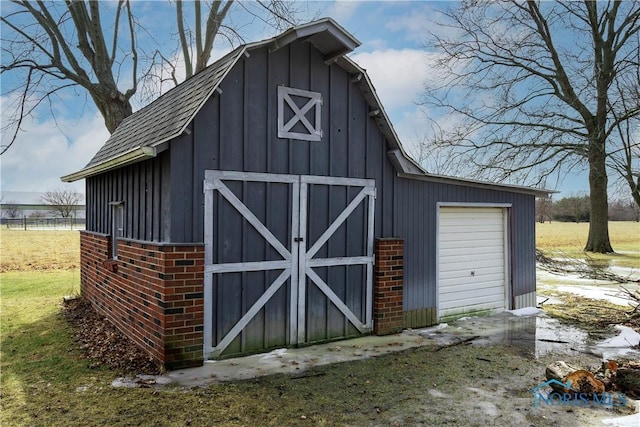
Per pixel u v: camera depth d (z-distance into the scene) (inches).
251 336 225.1
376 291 270.4
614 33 659.4
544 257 615.8
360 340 257.9
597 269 556.7
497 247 343.9
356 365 211.8
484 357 226.8
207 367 204.5
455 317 316.2
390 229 279.6
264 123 229.8
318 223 248.7
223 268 215.8
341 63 253.1
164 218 207.3
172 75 632.4
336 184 255.0
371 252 269.7
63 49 534.0
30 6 514.0
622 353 234.2
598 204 805.9
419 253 294.0
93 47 552.7
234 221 220.1
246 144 223.8
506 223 347.6
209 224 211.9
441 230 309.7
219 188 215.2
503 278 346.9
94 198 339.9
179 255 200.4
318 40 240.7
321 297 249.8
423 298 295.4
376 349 239.1
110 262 277.0
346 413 157.9
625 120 546.9
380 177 274.7
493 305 339.6
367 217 268.7
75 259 685.9
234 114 220.2
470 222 327.6
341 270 258.2
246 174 223.3
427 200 299.6
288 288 237.6
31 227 1421.0
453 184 312.7
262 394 174.2
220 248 215.5
